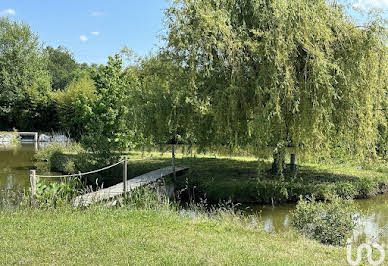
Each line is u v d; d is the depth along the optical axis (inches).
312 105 441.4
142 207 353.4
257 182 470.3
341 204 316.8
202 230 269.4
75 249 216.4
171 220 290.4
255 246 237.9
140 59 516.1
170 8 455.5
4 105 1723.7
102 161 555.5
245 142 484.4
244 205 443.8
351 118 485.7
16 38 1844.2
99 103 729.6
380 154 594.2
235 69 436.5
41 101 1690.5
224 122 458.6
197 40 430.9
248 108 459.8
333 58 460.8
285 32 424.8
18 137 1477.6
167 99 465.7
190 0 446.0
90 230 254.7
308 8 441.4
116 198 383.9
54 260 199.6
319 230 292.7
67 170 642.2
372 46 469.1
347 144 505.7
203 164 644.7
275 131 454.0
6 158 897.5
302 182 487.8
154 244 227.3
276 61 414.3
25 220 277.9
